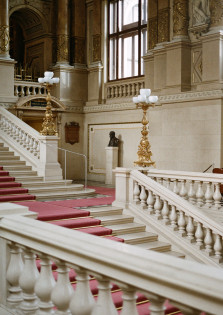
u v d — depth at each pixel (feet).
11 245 11.75
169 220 30.89
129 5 58.44
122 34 59.57
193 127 47.01
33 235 10.21
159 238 30.48
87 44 64.59
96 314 8.46
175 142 49.08
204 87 46.14
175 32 49.44
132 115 55.77
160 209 32.58
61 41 63.00
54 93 62.75
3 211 12.60
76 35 63.67
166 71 50.16
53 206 34.68
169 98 49.39
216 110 44.70
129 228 30.73
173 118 49.29
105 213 32.83
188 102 47.50
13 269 11.72
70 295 9.55
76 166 63.87
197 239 28.40
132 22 58.08
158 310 7.46
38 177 42.22
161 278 6.84
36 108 58.29
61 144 62.23
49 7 65.00
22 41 70.54
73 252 8.87
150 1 53.52
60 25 63.10
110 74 61.77
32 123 66.80
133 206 33.06
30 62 68.54
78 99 63.67
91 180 62.90
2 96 55.31
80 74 63.93
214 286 6.10
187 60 48.96
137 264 7.39
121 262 7.66
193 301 6.38
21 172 42.34
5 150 46.88
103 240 8.95
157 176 33.91
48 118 44.19
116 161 57.31
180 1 48.83
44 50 64.90
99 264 8.27
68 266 9.32
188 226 29.07
